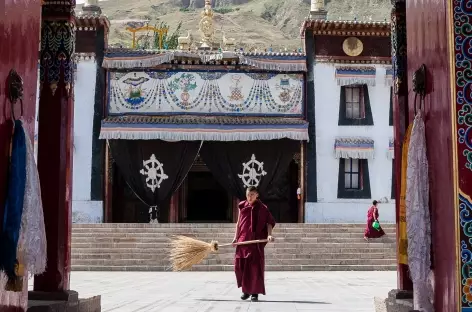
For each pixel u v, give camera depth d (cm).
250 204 1151
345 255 2259
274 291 1320
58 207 823
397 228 844
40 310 732
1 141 529
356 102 3009
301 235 2397
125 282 1587
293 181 3128
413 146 599
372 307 993
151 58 2905
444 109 541
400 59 855
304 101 2973
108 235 2339
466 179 518
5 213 538
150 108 2922
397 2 862
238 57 2920
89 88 2897
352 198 2947
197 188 4309
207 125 2880
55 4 848
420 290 580
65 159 835
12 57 557
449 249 530
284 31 12150
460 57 529
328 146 2958
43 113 840
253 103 2956
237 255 1132
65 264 823
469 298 511
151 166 2911
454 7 532
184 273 2008
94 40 2911
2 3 531
